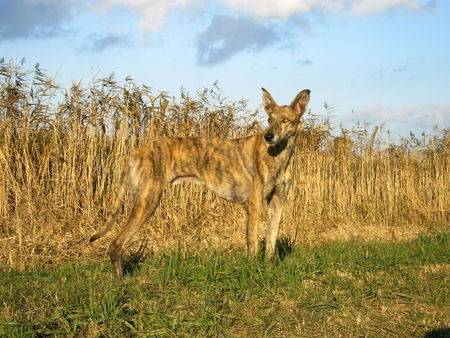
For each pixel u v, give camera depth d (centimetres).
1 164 393
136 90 445
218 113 481
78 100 429
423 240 412
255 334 238
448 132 628
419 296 282
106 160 434
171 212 439
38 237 373
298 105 344
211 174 339
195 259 321
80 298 261
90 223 410
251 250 328
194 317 247
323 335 239
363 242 409
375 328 247
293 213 498
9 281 289
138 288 275
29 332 226
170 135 457
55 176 416
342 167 554
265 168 331
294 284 287
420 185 604
